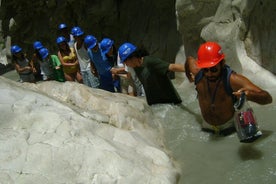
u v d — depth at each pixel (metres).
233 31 6.75
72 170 3.45
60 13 12.64
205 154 4.34
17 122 3.89
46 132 3.80
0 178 3.27
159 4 9.61
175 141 4.74
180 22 7.62
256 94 4.11
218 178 3.84
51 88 5.30
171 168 3.86
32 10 13.46
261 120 4.84
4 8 14.42
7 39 14.56
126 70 6.44
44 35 13.43
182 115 5.39
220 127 4.69
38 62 9.48
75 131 3.85
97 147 3.68
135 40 10.31
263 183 3.64
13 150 3.54
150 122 4.99
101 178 3.41
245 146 4.33
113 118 4.56
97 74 7.89
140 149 4.00
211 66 4.17
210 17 7.21
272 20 6.04
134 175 3.48
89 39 7.34
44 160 3.48
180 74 8.12
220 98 4.48
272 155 4.05
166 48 9.23
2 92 4.26
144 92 6.34
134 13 10.66
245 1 6.38
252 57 6.50
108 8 11.08
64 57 8.55
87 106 4.84
